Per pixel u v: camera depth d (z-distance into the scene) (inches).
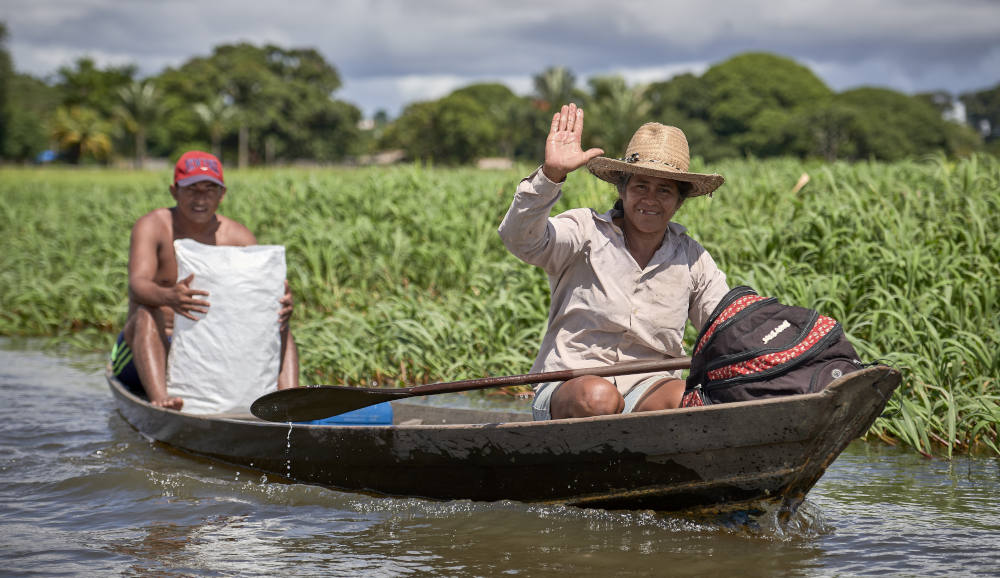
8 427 210.5
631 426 132.5
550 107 3622.0
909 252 230.7
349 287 337.1
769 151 4532.5
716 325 136.3
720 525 137.5
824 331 131.8
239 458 177.3
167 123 4077.3
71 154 3668.8
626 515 142.9
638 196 146.2
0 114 3934.5
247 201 446.9
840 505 151.2
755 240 262.8
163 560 128.5
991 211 274.5
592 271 150.6
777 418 123.9
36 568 124.9
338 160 4362.7
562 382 150.0
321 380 253.8
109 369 237.0
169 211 213.0
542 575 120.4
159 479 171.2
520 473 145.6
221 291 194.5
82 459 184.7
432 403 233.9
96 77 4042.8
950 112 6151.6
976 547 130.0
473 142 4224.9
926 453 183.9
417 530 140.8
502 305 263.0
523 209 141.3
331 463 163.6
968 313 222.7
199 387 195.2
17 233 545.3
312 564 126.4
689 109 4763.8
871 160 388.8
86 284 378.9
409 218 362.0
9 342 344.2
